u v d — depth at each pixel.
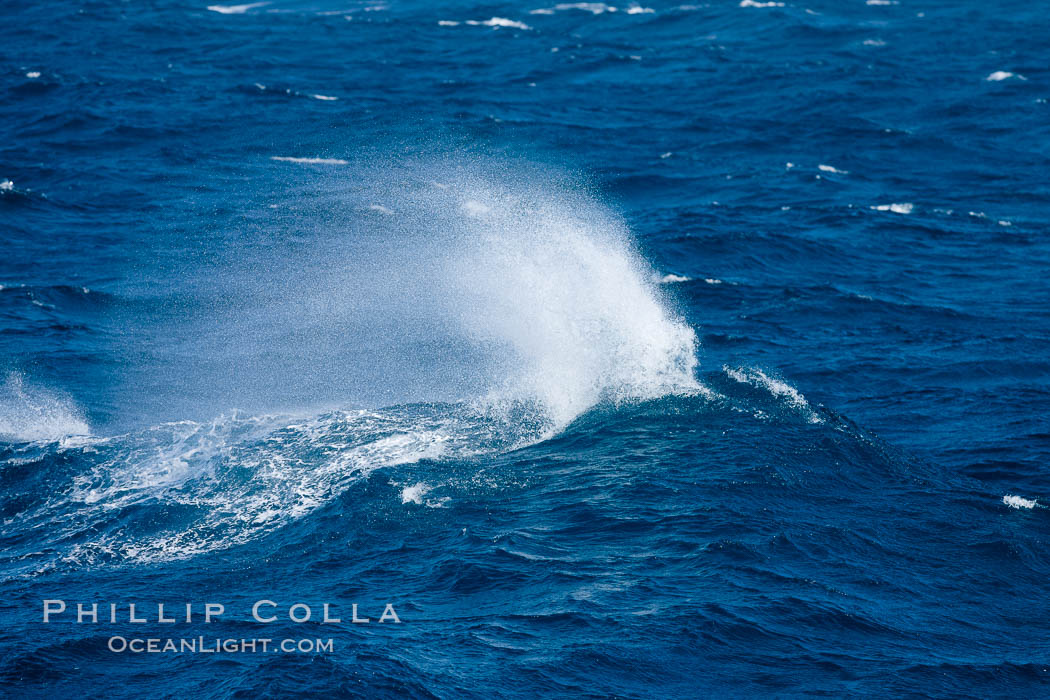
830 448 49.72
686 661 34.81
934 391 66.31
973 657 36.03
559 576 39.47
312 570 41.09
